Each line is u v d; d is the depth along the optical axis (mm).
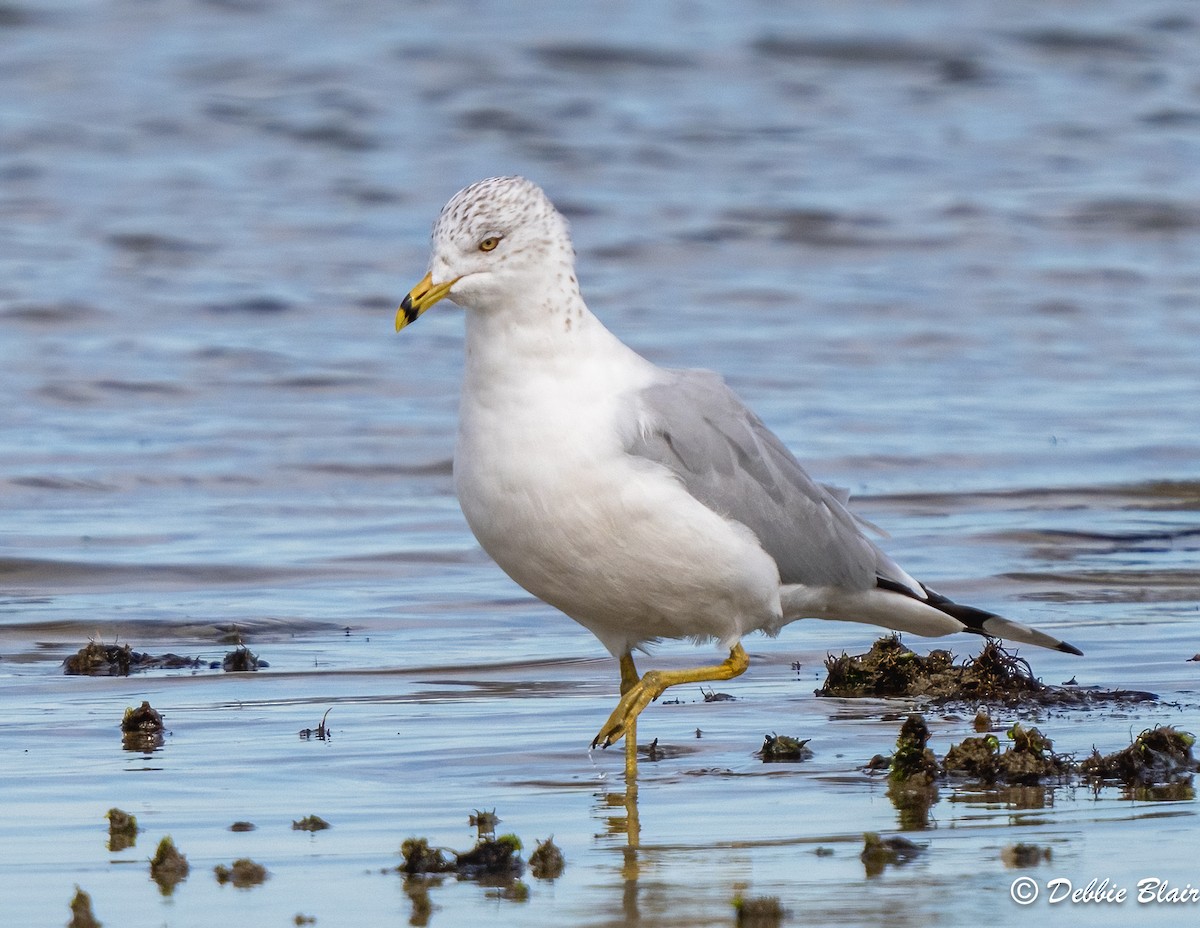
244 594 13852
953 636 12453
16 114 33656
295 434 19016
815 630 12812
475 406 9195
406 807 8555
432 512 16531
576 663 11836
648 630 9773
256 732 9992
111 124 33438
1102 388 21531
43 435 18828
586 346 9180
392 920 6922
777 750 9516
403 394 20688
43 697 10891
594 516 9039
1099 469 17906
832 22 41531
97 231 27719
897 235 29094
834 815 8359
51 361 21594
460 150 33156
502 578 14398
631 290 25859
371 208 29734
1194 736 9664
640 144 33719
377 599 13703
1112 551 14977
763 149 33938
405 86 36094
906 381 21703
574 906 7090
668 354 22562
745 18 41688
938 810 8414
